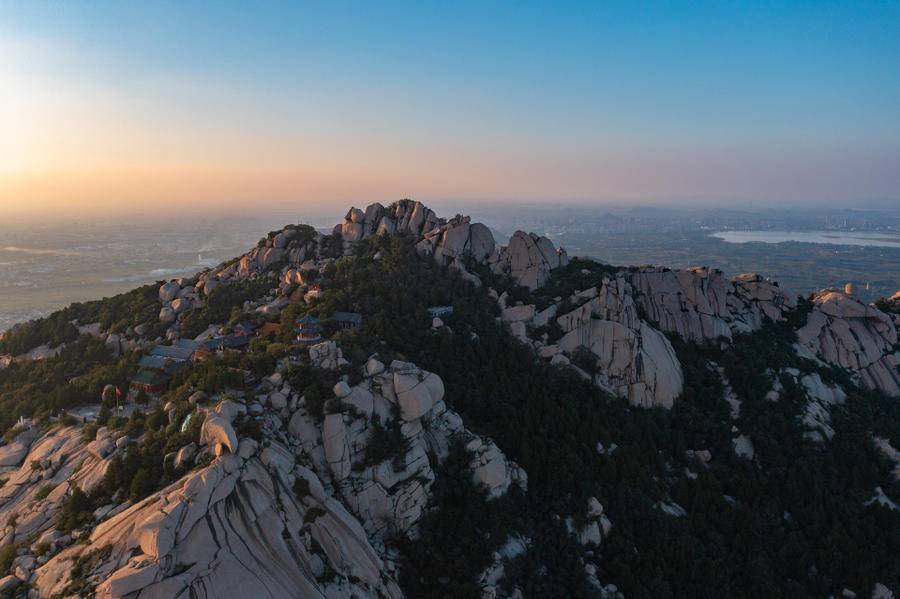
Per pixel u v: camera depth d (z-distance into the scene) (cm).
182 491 5784
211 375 7912
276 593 5497
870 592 7994
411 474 7369
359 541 6431
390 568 6719
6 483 7688
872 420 11438
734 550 8438
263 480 6250
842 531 8744
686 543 8200
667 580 7825
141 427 7769
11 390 10506
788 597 7906
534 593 7112
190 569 5334
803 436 10750
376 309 10806
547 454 8850
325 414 7338
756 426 10856
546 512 8206
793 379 11931
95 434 8044
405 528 7119
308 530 6194
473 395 9225
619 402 10731
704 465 10112
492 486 7862
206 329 11969
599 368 11456
